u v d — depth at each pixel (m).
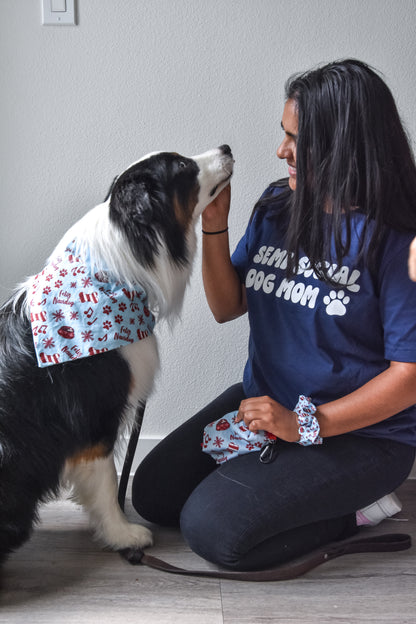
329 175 1.57
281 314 1.77
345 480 1.73
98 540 1.90
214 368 2.35
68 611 1.61
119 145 2.18
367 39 2.12
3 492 1.64
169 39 2.11
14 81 2.12
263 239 1.89
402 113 2.18
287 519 1.70
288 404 1.81
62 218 2.23
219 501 1.72
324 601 1.64
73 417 1.68
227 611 1.60
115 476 1.84
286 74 2.14
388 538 1.87
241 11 2.09
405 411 1.79
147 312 1.74
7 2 2.05
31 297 1.70
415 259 1.15
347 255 1.66
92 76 2.12
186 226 1.77
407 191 1.62
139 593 1.68
